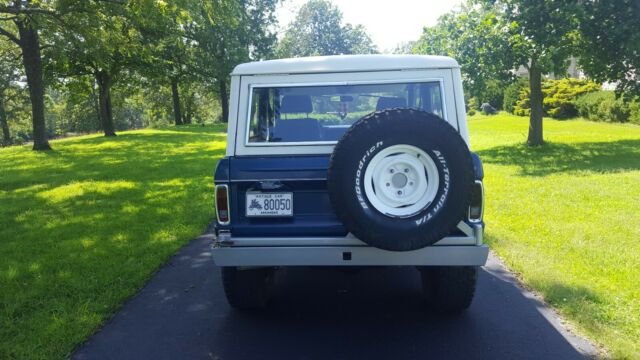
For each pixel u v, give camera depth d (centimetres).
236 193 409
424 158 371
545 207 843
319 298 519
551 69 1436
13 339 425
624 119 2466
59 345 413
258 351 404
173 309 496
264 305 490
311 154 427
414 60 429
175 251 693
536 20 1436
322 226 400
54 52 1784
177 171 1449
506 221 770
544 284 516
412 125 366
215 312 487
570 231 698
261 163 405
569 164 1273
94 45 1631
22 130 6825
